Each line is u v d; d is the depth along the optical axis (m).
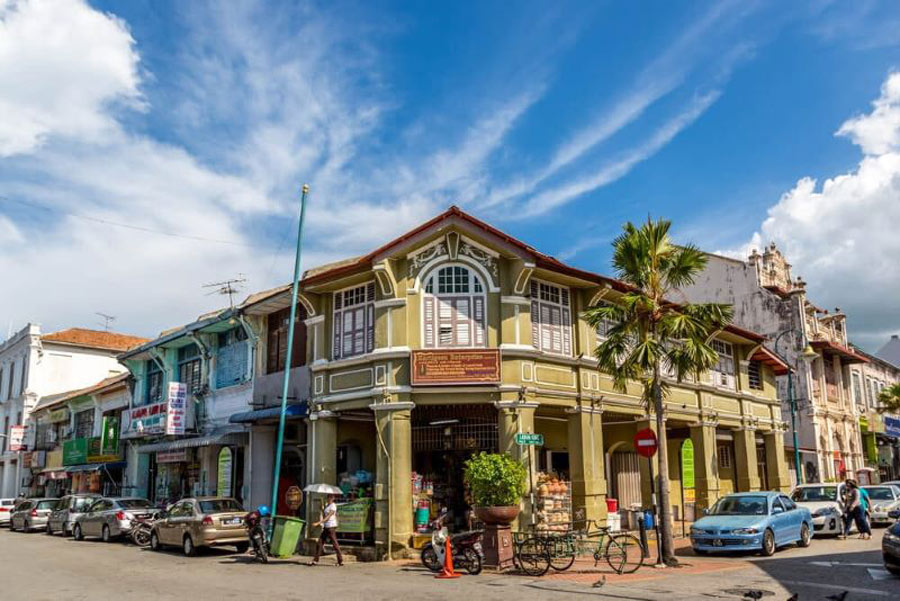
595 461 20.19
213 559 18.88
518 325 19.11
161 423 27.62
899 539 13.23
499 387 18.62
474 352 18.67
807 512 19.41
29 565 18.05
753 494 18.70
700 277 39.19
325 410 20.38
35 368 45.62
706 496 24.70
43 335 46.38
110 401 35.97
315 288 20.97
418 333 19.05
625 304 17.36
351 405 19.77
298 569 16.42
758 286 37.31
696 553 17.92
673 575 14.16
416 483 19.42
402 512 18.22
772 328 36.66
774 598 11.38
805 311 37.38
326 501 19.91
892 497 25.55
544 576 14.44
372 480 21.56
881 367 47.34
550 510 18.25
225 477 25.94
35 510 31.52
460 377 18.55
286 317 24.09
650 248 17.31
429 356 18.66
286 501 21.86
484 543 15.79
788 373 30.53
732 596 11.52
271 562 17.84
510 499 15.84
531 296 20.14
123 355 32.66
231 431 24.53
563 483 18.84
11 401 47.38
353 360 19.72
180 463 29.45
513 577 14.45
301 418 21.75
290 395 22.47
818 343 36.66
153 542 21.73
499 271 19.39
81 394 37.75
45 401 44.62
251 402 24.38
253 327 24.77
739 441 28.08
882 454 46.09
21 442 44.38
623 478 25.22
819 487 23.27
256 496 23.41
